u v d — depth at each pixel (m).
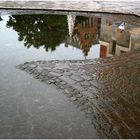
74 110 1.99
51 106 2.03
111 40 3.45
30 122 1.85
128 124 1.85
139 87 2.30
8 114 1.92
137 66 2.69
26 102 2.06
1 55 2.86
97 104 2.06
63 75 2.48
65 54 2.99
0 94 2.15
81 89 2.26
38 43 3.24
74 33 3.60
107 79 2.43
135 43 3.37
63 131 1.78
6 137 1.71
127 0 5.21
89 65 2.71
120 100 2.12
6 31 3.58
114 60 2.86
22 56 2.86
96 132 1.77
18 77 2.42
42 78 2.41
